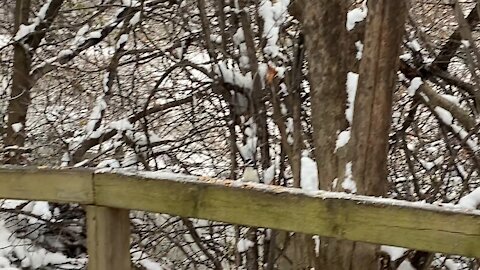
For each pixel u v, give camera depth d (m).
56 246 6.43
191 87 6.30
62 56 6.79
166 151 6.34
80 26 6.91
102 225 3.06
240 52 5.88
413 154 5.86
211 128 6.18
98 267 3.07
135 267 5.67
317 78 3.90
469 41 5.07
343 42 3.89
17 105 7.08
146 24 6.86
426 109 6.16
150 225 5.92
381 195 3.66
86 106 7.04
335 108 3.87
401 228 2.44
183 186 2.85
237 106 5.80
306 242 3.88
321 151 3.89
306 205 2.60
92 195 3.05
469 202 4.28
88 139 6.26
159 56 6.43
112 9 6.98
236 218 2.74
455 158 5.58
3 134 7.19
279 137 5.50
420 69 5.88
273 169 5.39
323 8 3.85
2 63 7.29
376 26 3.53
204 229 6.04
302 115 5.38
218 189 2.77
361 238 2.52
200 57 6.42
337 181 3.75
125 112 6.51
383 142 3.63
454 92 6.28
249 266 5.37
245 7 5.74
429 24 7.31
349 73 3.93
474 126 5.34
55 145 6.82
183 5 6.30
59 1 7.12
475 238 2.32
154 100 6.63
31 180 3.22
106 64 6.75
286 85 5.34
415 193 5.79
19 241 6.28
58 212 6.42
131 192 2.96
